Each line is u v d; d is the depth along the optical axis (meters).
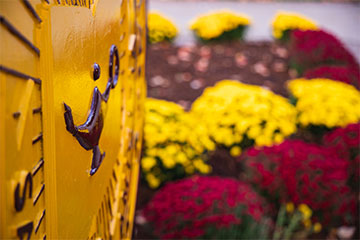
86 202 0.73
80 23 0.65
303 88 3.88
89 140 0.69
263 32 8.73
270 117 3.32
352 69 4.87
